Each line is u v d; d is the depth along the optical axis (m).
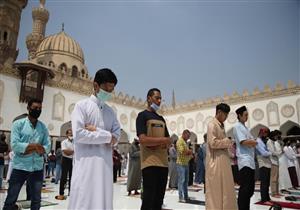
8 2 18.98
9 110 13.07
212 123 3.24
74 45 24.27
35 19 25.02
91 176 2.00
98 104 2.28
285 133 14.91
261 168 5.30
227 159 3.14
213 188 3.02
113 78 2.26
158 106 2.99
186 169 5.38
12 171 2.95
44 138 3.28
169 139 2.62
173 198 5.74
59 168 8.73
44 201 5.16
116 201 5.41
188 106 19.30
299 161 9.28
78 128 2.03
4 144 6.72
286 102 14.62
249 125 15.99
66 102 15.80
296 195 6.42
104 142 2.07
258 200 5.54
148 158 2.67
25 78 13.73
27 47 24.88
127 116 19.03
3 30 18.45
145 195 2.58
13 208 2.91
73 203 1.95
